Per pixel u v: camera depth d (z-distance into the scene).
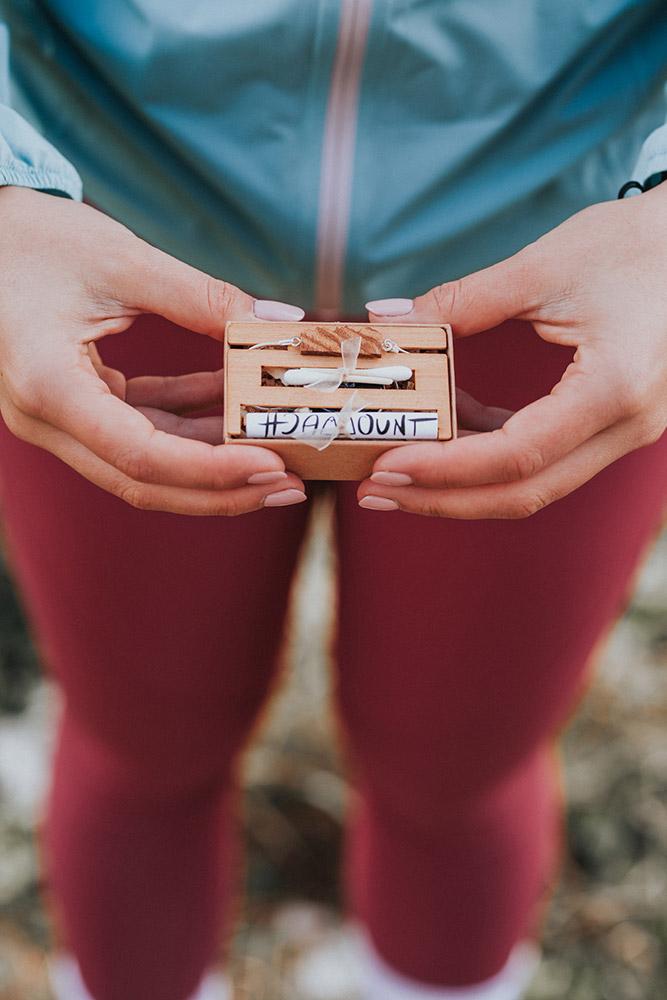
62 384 0.53
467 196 0.59
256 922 1.01
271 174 0.58
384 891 0.79
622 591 0.69
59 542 0.65
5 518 0.69
